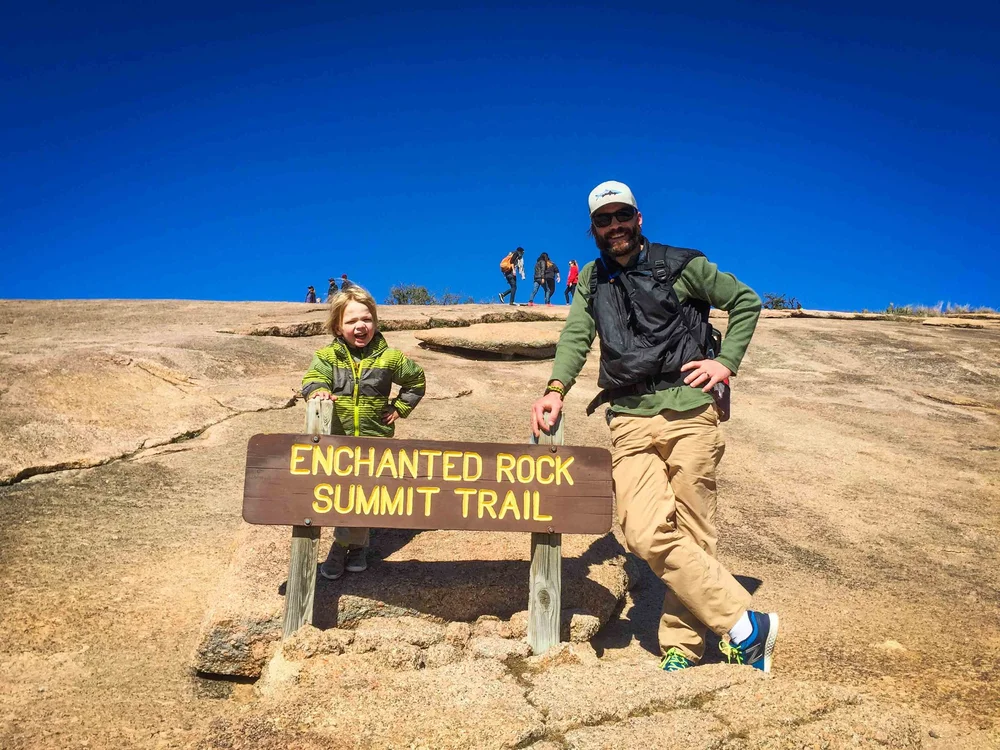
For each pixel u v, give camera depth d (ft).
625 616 13.03
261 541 12.82
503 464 10.65
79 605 11.95
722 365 10.09
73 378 21.17
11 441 17.22
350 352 11.83
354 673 9.41
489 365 32.50
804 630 12.50
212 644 10.35
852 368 33.53
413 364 12.10
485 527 10.53
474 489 10.57
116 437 18.76
